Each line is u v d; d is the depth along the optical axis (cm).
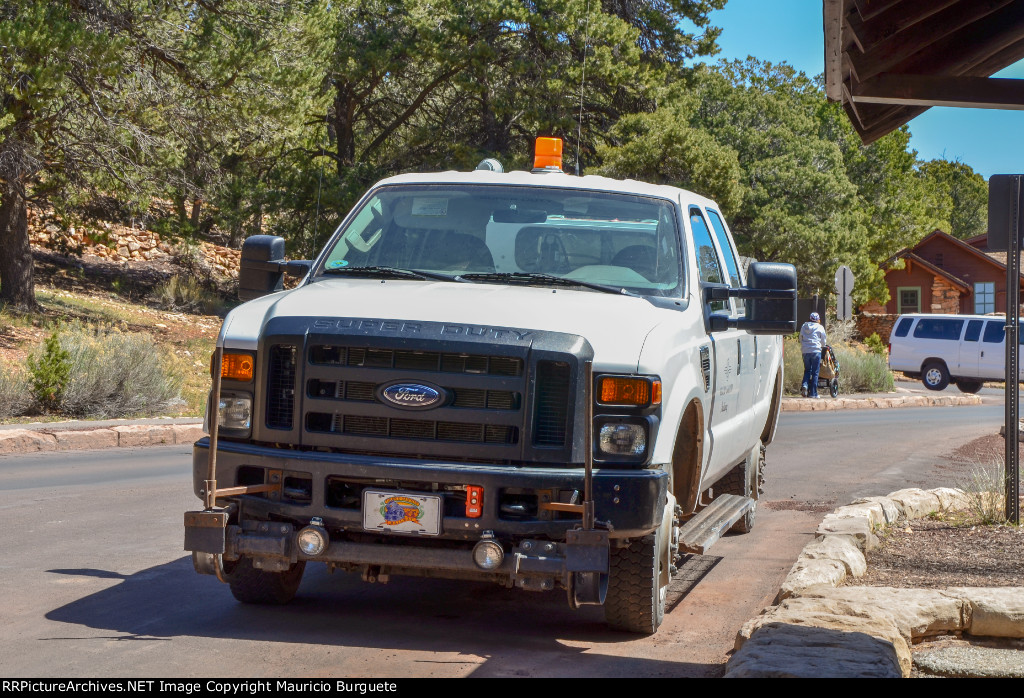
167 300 2839
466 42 2941
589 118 3247
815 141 4494
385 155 3447
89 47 1891
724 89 4497
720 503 733
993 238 848
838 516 781
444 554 493
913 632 512
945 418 2184
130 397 1608
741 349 729
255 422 521
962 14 546
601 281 600
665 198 650
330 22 2416
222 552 498
